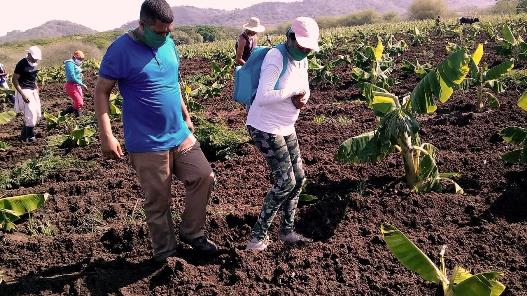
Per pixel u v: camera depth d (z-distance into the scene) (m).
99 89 3.79
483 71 7.76
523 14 33.59
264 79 3.77
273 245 4.43
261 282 4.03
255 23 6.99
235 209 5.30
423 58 15.31
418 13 73.25
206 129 7.63
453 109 8.48
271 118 3.95
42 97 15.78
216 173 6.49
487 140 6.75
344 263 4.17
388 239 3.21
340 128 8.00
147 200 4.12
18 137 9.59
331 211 4.99
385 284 3.89
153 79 3.81
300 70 3.93
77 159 7.54
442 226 4.69
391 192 5.28
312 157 6.66
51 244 4.87
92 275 4.18
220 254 4.45
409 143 5.12
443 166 5.96
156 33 3.65
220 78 14.84
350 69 13.93
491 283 2.94
